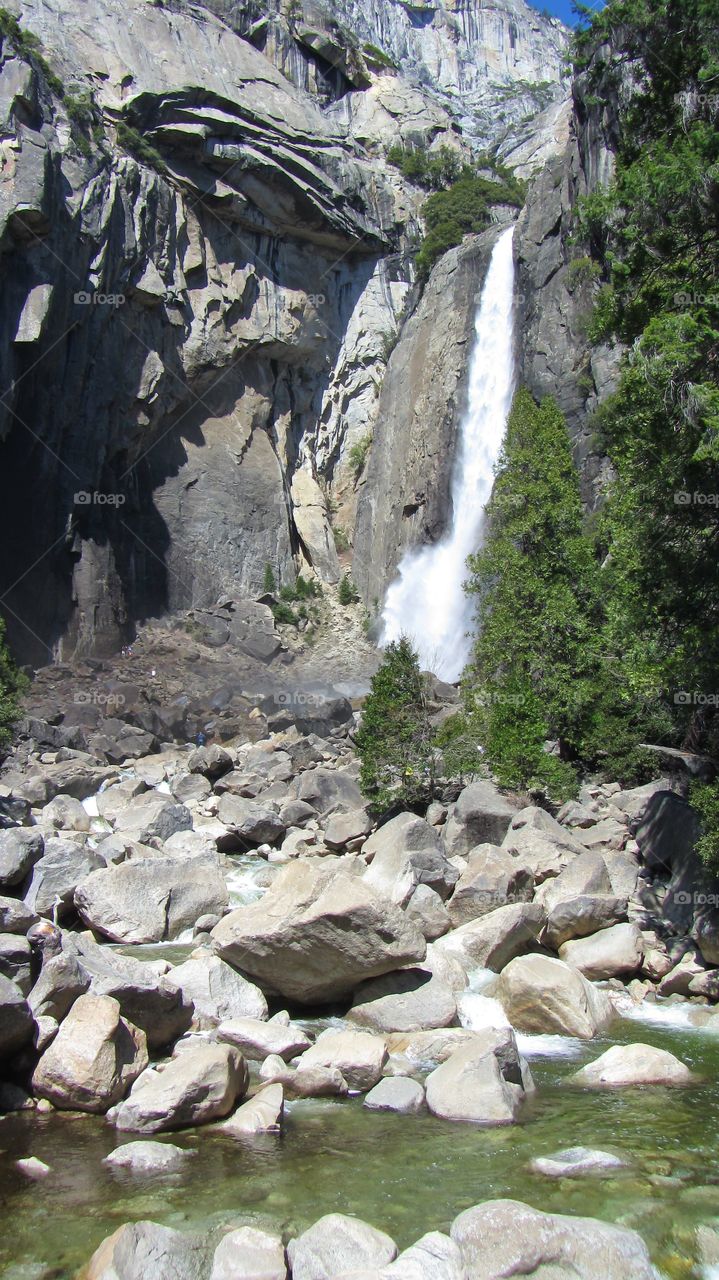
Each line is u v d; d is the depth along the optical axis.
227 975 11.32
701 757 17.92
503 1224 6.67
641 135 14.98
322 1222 6.70
